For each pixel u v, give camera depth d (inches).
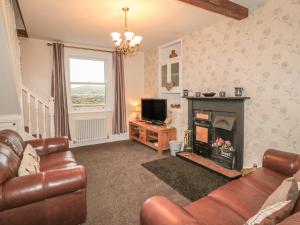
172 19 125.3
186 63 160.1
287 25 95.9
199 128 146.7
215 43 134.2
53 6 106.0
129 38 104.8
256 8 108.5
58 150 111.4
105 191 99.5
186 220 40.3
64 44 174.4
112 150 171.9
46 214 63.0
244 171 109.2
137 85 219.3
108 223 75.5
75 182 65.3
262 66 107.5
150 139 184.4
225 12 104.2
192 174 118.8
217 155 133.8
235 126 120.5
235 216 52.2
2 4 68.1
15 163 70.4
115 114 201.5
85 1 100.8
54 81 168.6
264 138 108.4
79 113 187.5
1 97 107.0
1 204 55.5
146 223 45.3
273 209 37.9
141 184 106.9
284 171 74.2
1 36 75.1
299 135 94.0
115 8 108.7
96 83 197.3
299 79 92.6
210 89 139.9
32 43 163.6
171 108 179.8
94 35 156.2
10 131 93.7
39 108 162.9
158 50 193.5
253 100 112.9
